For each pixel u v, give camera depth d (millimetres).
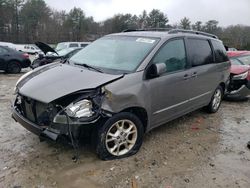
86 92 3609
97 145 3828
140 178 3607
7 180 3459
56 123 3533
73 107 3502
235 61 8523
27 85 3988
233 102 7855
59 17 64750
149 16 63188
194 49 5289
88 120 3533
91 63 4590
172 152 4359
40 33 61531
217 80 6113
